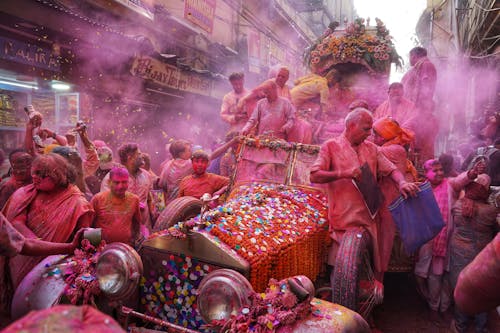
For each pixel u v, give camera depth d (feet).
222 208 10.55
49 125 29.60
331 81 25.17
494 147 23.57
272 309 6.67
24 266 9.35
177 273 8.75
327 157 11.40
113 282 7.80
